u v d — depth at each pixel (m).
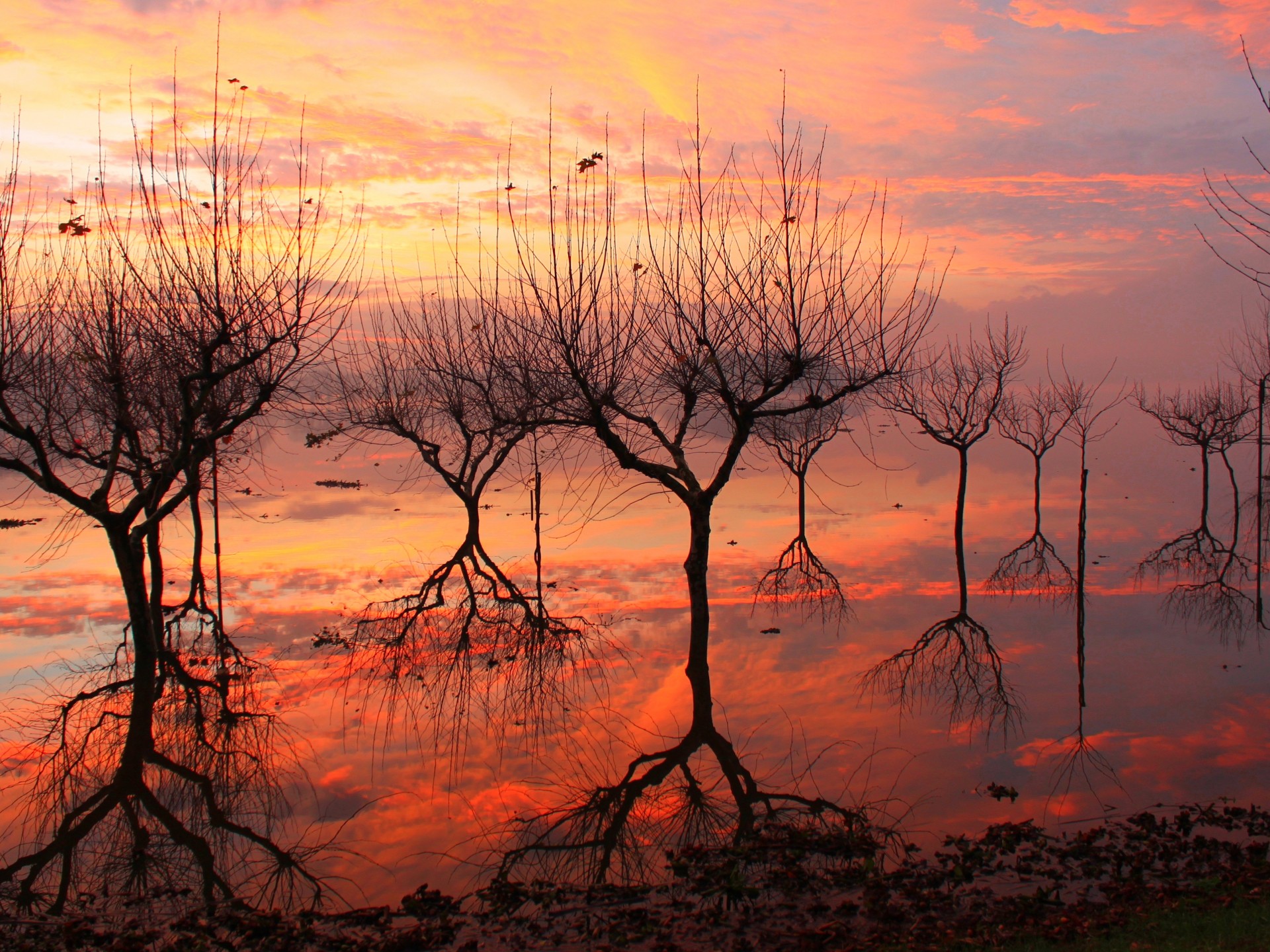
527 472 44.03
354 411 22.95
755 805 9.94
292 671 15.30
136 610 13.77
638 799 10.21
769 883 8.09
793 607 19.22
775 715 12.84
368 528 29.78
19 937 7.55
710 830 9.37
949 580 21.75
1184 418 31.22
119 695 14.07
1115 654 15.63
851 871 8.23
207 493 26.16
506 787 10.63
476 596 20.41
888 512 32.78
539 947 7.09
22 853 9.29
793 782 10.54
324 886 8.43
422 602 19.78
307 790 10.69
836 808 9.77
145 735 12.45
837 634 17.08
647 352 15.52
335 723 12.91
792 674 14.69
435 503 35.72
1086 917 7.05
